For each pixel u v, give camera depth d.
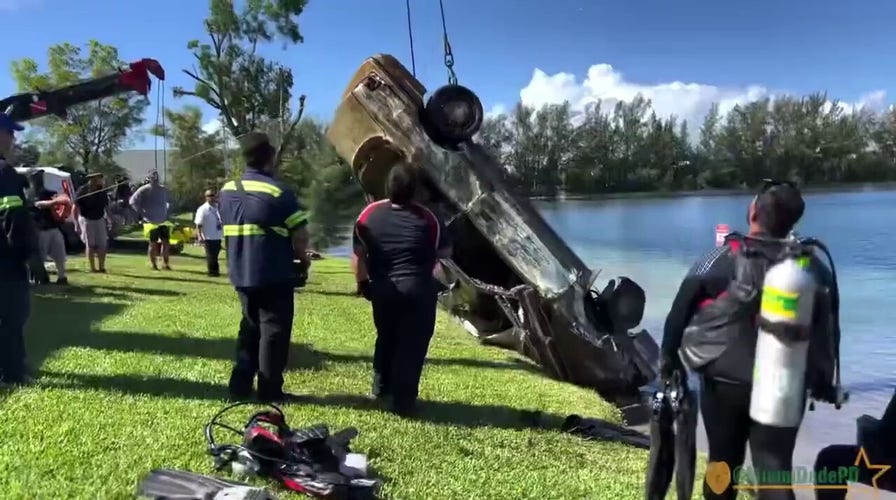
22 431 5.02
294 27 29.69
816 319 3.57
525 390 8.12
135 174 55.78
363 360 8.51
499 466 5.48
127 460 4.68
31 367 6.83
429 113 8.75
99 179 15.84
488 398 7.57
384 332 6.60
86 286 13.35
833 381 3.68
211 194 16.86
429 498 4.71
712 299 3.79
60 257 13.20
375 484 4.65
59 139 46.09
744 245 3.70
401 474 5.05
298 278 6.17
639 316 8.90
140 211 17.77
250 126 30.17
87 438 5.00
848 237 23.50
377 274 6.34
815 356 3.60
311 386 7.14
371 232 6.32
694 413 4.00
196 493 4.13
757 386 3.58
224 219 6.07
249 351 6.29
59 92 7.77
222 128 31.77
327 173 21.25
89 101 8.00
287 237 6.04
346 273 20.23
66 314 10.09
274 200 5.94
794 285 3.48
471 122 8.77
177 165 37.34
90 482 4.32
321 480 4.51
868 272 19.48
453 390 7.73
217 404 5.99
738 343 3.69
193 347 8.30
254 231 5.96
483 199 8.86
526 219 8.91
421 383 7.86
